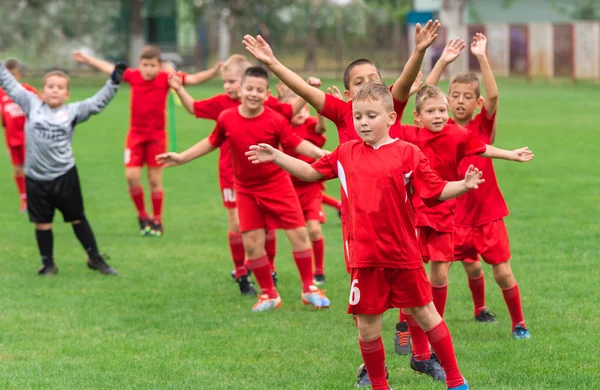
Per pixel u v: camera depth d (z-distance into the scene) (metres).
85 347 9.69
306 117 13.34
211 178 23.95
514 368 8.59
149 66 16.88
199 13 66.25
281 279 13.20
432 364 8.46
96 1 69.88
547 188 20.41
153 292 12.36
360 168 7.47
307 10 72.69
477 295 10.50
